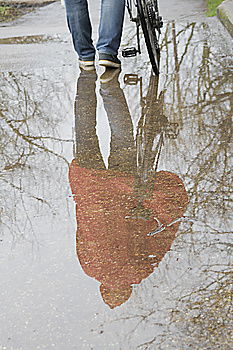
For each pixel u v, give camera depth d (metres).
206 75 16.11
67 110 14.32
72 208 9.28
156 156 11.03
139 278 7.24
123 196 9.54
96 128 12.95
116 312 6.61
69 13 17.66
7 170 10.95
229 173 9.96
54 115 14.02
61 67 18.62
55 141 12.34
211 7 28.17
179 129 12.33
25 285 7.30
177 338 6.10
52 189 10.02
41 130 13.04
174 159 10.80
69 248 8.11
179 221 8.55
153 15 17.81
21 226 8.84
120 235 8.32
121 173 10.46
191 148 11.23
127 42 21.72
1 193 9.99
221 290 6.85
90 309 6.72
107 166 10.83
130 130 12.63
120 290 7.03
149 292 6.94
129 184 9.98
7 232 8.70
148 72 17.23
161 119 13.06
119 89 15.76
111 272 7.43
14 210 9.36
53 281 7.34
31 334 6.37
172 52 19.19
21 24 30.55
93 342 6.16
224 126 12.19
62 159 11.34
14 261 7.89
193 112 13.27
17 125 13.45
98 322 6.47
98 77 17.16
